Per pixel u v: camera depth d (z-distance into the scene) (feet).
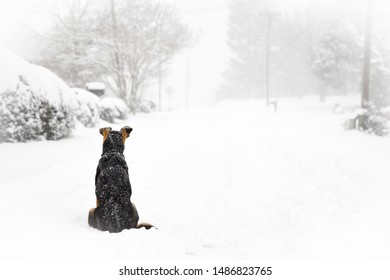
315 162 36.19
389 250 16.98
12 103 42.65
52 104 45.98
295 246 17.61
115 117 76.28
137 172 31.96
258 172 32.65
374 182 28.91
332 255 16.57
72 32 111.34
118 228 17.16
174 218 21.35
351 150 43.57
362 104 76.18
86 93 71.56
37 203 22.39
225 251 17.10
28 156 36.17
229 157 39.34
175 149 43.78
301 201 24.53
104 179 17.60
